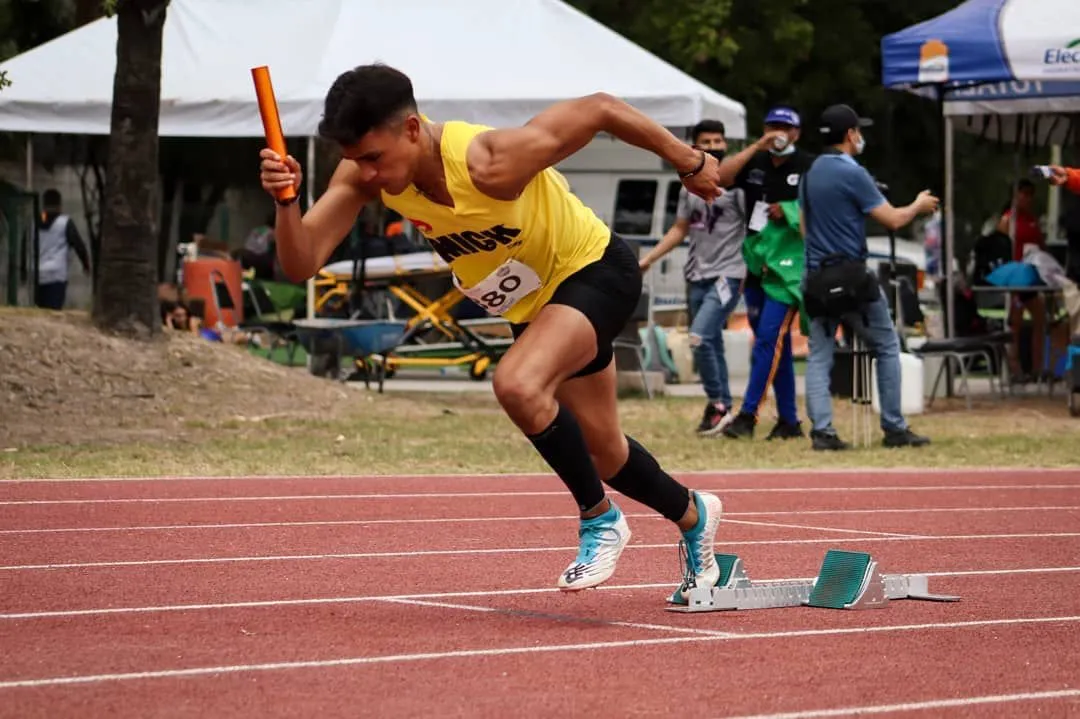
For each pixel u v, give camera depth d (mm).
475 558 15609
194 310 46500
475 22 37469
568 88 35531
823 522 18812
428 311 41188
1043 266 37344
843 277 26031
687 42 59062
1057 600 13508
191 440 27031
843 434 29391
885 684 10094
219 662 10500
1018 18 32656
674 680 10070
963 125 44281
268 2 38469
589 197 49219
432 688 9766
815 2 64500
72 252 50375
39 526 17547
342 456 25125
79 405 29000
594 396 12031
